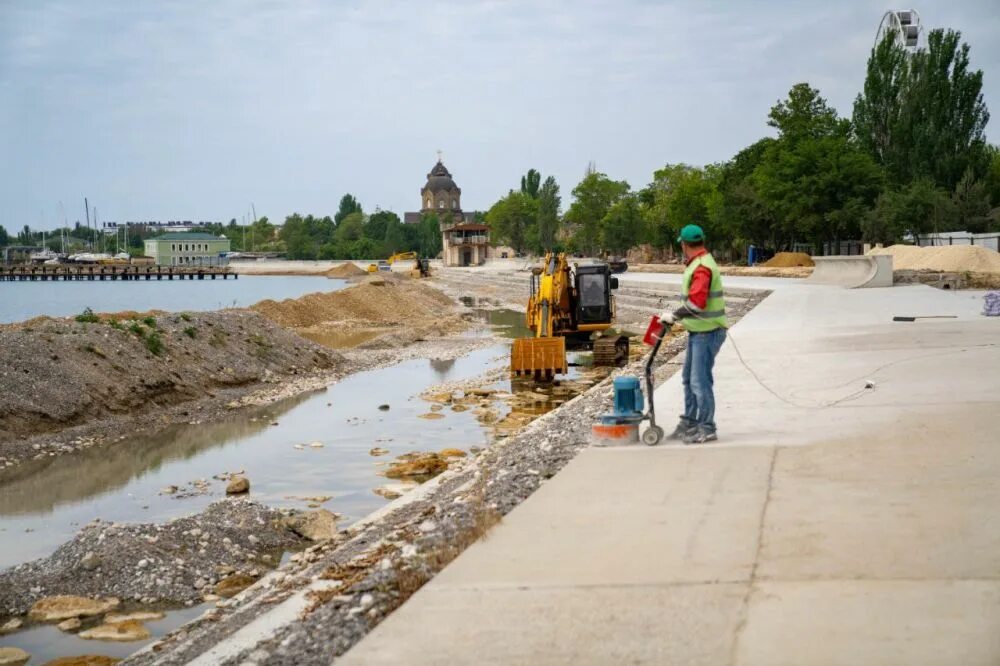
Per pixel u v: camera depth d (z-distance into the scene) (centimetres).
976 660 483
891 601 568
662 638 540
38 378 2258
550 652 534
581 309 3519
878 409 1257
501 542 757
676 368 2286
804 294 4231
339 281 14900
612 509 830
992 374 1507
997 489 802
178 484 1691
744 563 658
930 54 8425
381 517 1274
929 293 3962
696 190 10569
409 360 3719
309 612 747
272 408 2547
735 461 986
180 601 1068
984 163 8438
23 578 1128
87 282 18412
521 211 18700
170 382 2611
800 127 8544
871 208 7706
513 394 2703
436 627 588
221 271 19075
